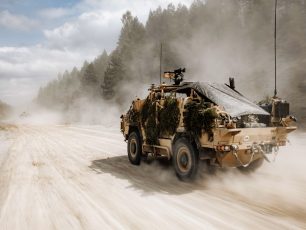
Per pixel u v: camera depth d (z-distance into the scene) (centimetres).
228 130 582
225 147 596
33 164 941
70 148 1305
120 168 851
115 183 688
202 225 437
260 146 648
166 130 740
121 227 441
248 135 627
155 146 791
